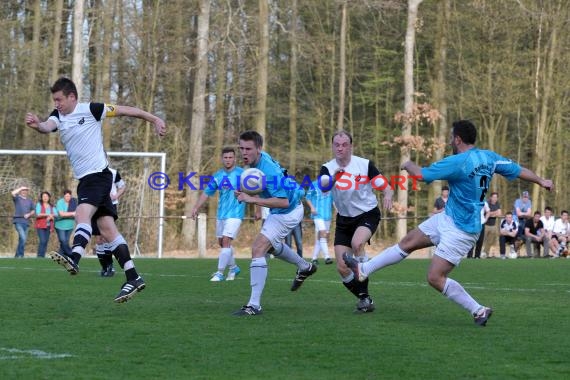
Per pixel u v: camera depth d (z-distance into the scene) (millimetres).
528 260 42219
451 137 15625
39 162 69125
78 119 16703
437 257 15594
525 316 17281
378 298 20750
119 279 26719
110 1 69250
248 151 17250
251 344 13281
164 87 77312
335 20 85375
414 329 15094
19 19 75062
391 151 89500
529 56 75938
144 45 72125
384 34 86688
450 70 80000
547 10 72562
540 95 76125
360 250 17453
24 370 11117
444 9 76438
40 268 32500
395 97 89750
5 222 57688
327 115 87625
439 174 15203
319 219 37781
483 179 15336
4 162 58781
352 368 11445
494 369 11445
